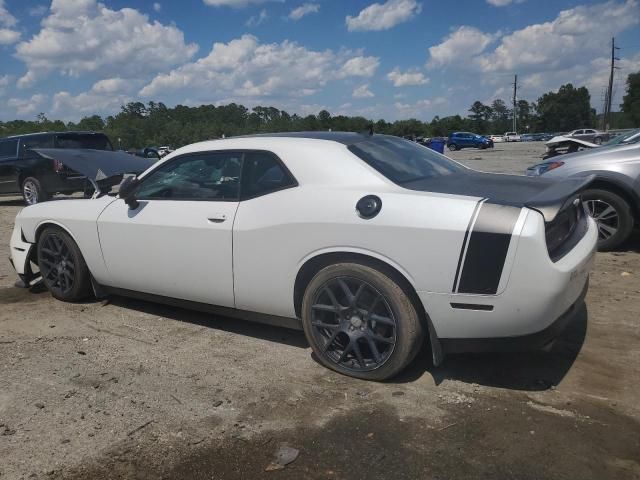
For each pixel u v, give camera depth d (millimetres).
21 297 5434
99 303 5168
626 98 106000
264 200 3729
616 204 6324
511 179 3738
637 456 2660
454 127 102812
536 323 3004
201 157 4145
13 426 3098
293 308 3732
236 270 3857
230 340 4230
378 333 3402
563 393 3268
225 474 2641
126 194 4309
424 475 2576
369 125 4285
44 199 12766
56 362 3912
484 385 3391
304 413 3141
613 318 4395
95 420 3135
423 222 3111
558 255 3113
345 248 3354
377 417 3068
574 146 18203
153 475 2650
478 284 3012
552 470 2578
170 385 3529
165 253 4195
